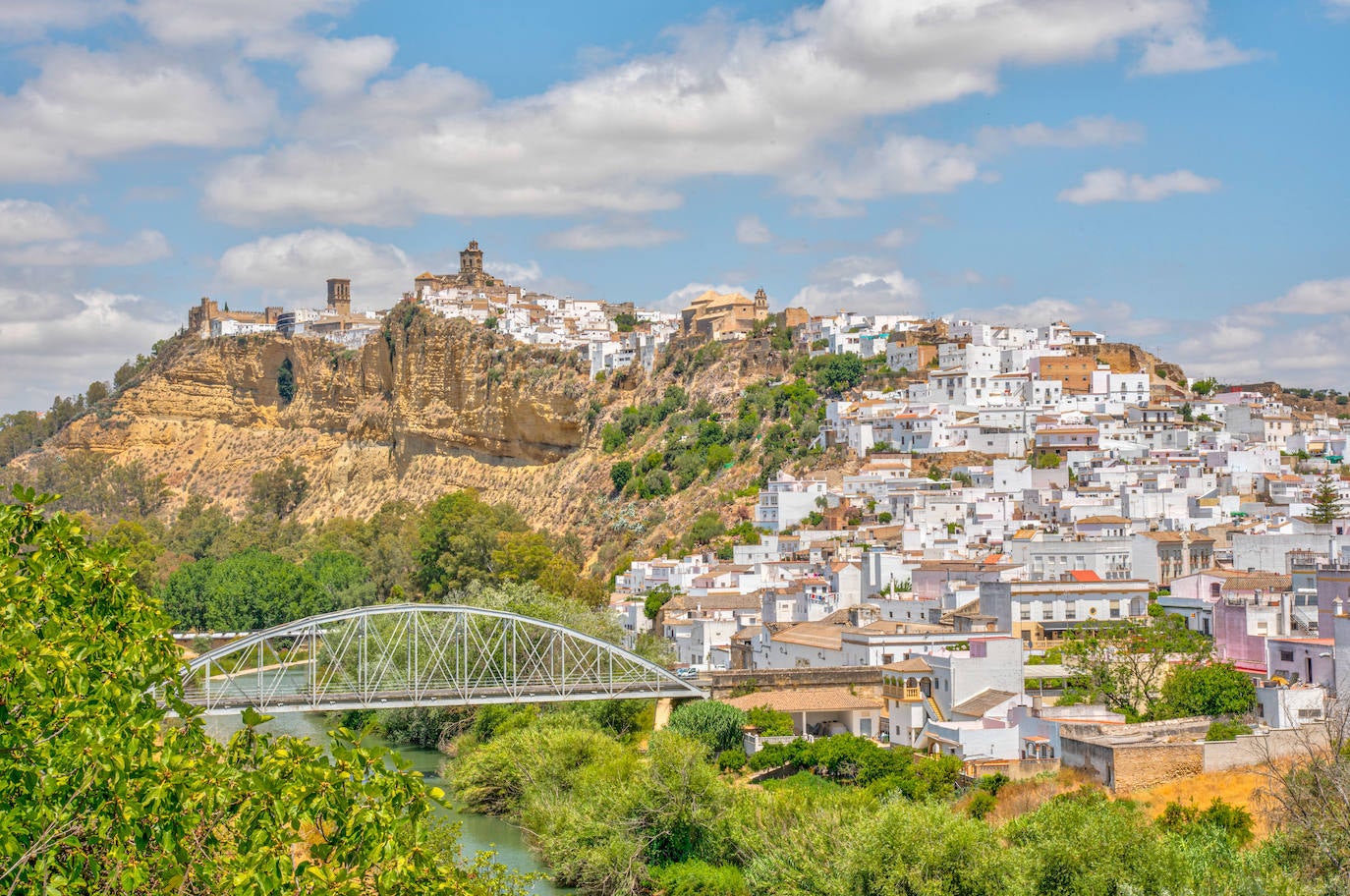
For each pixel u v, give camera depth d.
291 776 53.97
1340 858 78.12
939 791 120.12
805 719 149.75
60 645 54.59
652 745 127.75
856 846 98.81
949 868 94.12
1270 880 78.19
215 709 151.38
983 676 139.88
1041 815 96.25
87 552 60.06
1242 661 144.00
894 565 198.38
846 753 134.12
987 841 95.75
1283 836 86.38
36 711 51.84
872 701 151.25
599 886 116.94
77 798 51.12
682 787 119.94
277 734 182.25
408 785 55.88
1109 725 120.44
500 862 124.44
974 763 122.56
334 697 159.00
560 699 156.62
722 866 116.31
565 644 173.38
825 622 189.75
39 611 56.97
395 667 172.25
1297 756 106.75
